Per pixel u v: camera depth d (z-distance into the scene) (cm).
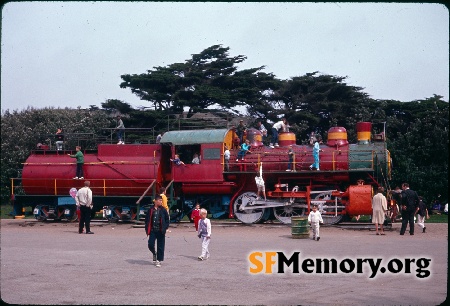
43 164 3528
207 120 5334
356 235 2695
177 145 3344
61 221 3588
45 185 3500
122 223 3406
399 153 4734
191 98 5766
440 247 2205
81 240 2600
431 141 4853
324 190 3170
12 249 2273
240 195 3269
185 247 2334
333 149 3175
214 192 3288
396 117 5847
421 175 4581
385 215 2853
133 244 2439
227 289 1525
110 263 1927
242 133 3478
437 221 3778
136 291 1493
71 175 3459
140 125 5800
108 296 1434
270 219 3366
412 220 2703
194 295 1448
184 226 3228
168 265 1886
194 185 3291
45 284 1580
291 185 3272
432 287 1555
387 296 1443
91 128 5878
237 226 3153
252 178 3278
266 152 3266
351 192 2969
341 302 1376
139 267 1848
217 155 3281
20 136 6216
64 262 1947
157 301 1379
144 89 5919
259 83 6100
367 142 3170
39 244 2444
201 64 6200
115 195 3416
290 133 3325
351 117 5806
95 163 3431
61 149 3769
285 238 2577
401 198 2723
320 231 2877
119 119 3734
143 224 3275
